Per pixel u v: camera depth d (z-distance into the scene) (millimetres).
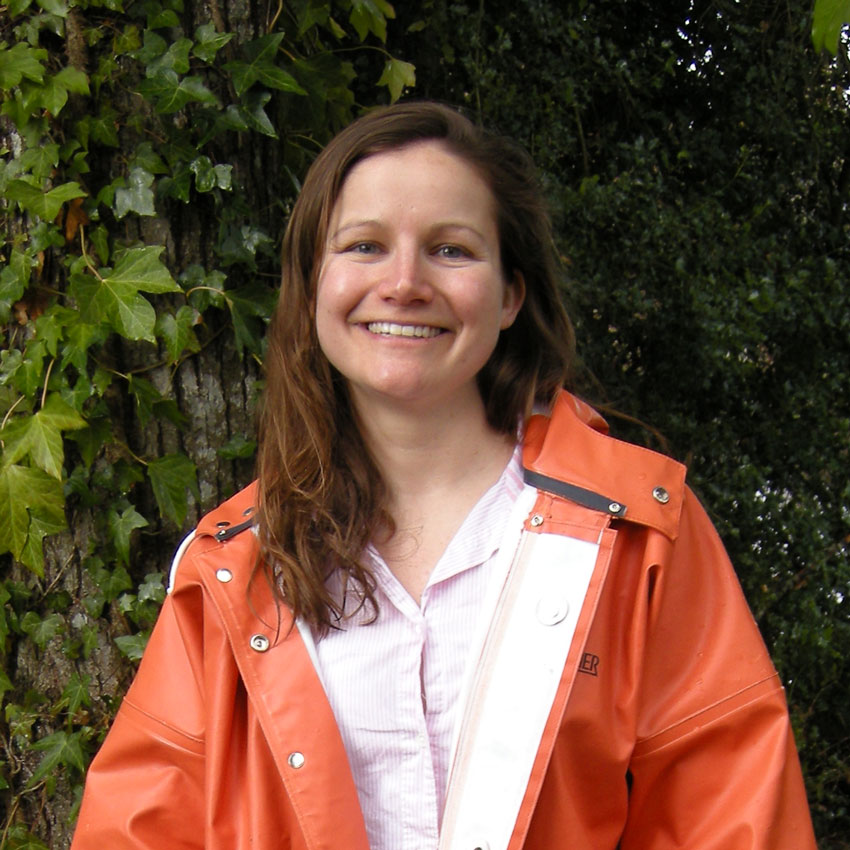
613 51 3127
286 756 1227
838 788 3457
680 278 3131
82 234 1787
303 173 2008
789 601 3289
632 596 1242
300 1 1949
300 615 1281
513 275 1405
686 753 1218
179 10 1798
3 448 1769
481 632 1225
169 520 1888
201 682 1377
